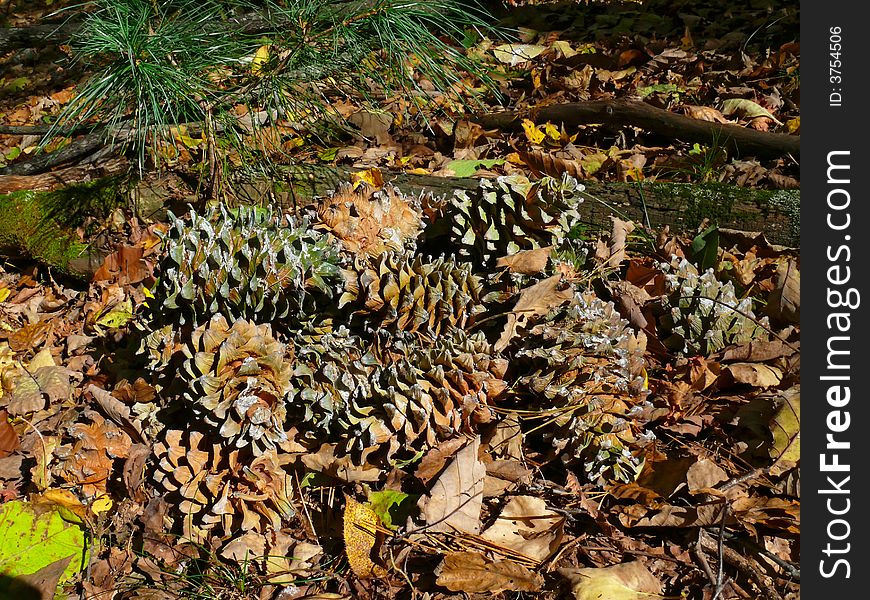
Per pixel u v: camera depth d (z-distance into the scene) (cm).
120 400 114
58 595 104
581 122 157
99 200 142
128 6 133
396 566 104
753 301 122
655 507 106
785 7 203
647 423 113
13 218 140
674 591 101
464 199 122
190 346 111
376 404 108
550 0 241
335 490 110
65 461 111
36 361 127
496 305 118
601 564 104
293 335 116
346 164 155
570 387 108
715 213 133
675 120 150
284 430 110
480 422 110
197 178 145
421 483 108
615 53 191
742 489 107
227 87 142
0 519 106
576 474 110
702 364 114
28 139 181
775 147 144
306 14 137
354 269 115
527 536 105
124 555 106
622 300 118
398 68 145
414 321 112
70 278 142
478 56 192
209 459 107
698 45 192
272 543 106
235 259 114
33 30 203
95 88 131
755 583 100
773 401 110
